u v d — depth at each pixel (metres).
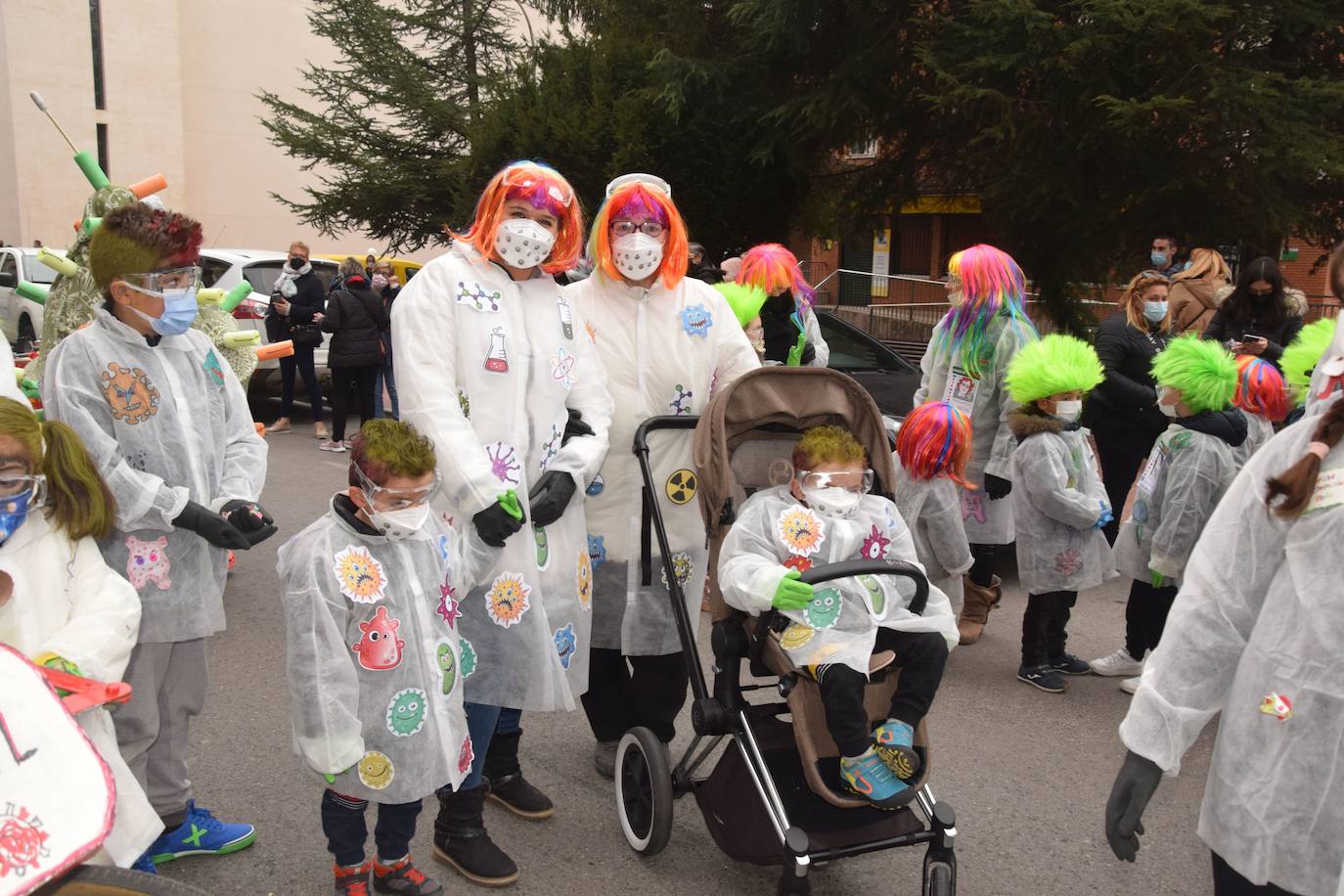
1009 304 5.20
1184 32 9.19
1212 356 4.39
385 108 23.61
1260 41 9.74
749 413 3.44
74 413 2.82
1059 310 12.25
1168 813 3.74
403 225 21.33
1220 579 1.97
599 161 13.92
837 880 3.26
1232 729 1.92
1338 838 1.78
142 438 2.93
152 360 2.98
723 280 7.09
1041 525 4.70
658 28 14.28
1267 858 1.85
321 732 2.64
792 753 3.22
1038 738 4.31
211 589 3.10
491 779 3.61
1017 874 3.31
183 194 31.77
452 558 3.00
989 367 5.20
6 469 2.25
